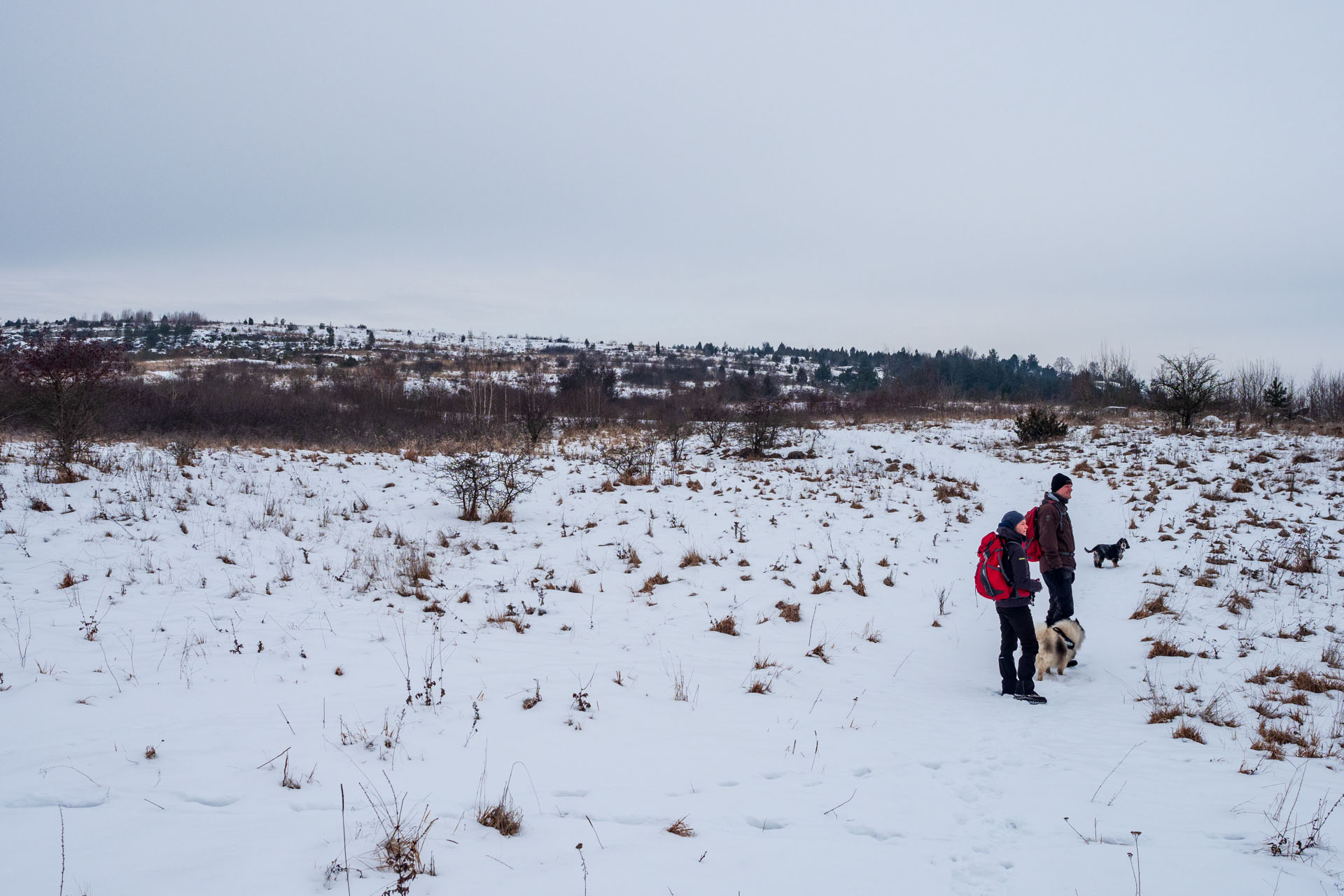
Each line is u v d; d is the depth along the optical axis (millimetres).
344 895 2865
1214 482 14203
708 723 5367
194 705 5008
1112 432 21609
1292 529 11148
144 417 23469
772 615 8406
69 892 2734
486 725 4961
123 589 7562
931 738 5293
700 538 11578
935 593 9438
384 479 14875
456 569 9633
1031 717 5809
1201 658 7035
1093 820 3986
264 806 3621
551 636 7355
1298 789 4398
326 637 6777
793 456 19453
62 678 5273
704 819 3891
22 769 3832
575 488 15070
